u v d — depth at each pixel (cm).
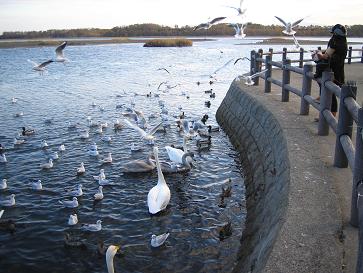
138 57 8319
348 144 816
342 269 573
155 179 1569
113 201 1389
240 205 1308
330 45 1165
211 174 1595
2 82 4650
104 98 3478
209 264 1004
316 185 822
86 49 12062
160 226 1210
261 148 1402
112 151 1931
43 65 1438
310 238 643
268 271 574
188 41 13125
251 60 2398
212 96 3384
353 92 840
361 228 454
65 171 1675
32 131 2269
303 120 1313
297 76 2539
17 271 1012
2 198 1417
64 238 1156
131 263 1028
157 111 2859
